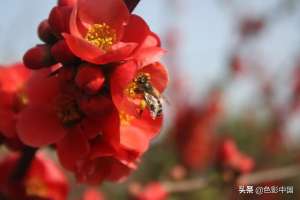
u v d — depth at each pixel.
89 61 0.23
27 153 0.28
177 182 0.48
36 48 0.24
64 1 0.24
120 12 0.24
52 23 0.23
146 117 0.25
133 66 0.22
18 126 0.24
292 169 0.45
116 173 0.25
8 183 0.29
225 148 0.41
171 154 0.66
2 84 0.28
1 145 0.28
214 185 0.42
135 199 0.43
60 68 0.24
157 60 0.23
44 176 0.30
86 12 0.24
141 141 0.24
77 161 0.24
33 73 0.26
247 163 0.41
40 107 0.24
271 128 0.75
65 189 0.31
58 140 0.24
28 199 0.30
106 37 0.24
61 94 0.24
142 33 0.24
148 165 0.64
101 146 0.24
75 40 0.22
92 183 0.25
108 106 0.23
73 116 0.24
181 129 0.67
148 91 0.24
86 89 0.23
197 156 0.66
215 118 0.69
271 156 0.74
